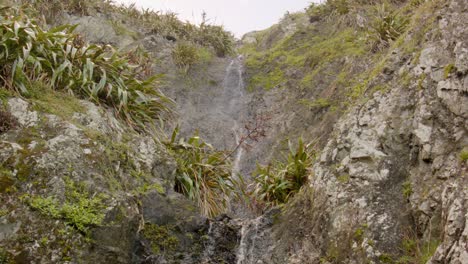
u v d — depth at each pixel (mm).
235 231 5180
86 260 3645
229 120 11453
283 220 5270
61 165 3936
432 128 4457
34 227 3543
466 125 4191
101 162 4238
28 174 3764
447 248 3430
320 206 4871
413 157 4531
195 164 5695
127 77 5789
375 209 4336
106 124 4773
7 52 4430
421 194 4184
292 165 6348
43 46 4965
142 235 4340
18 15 5316
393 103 5090
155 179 4816
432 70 4902
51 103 4543
